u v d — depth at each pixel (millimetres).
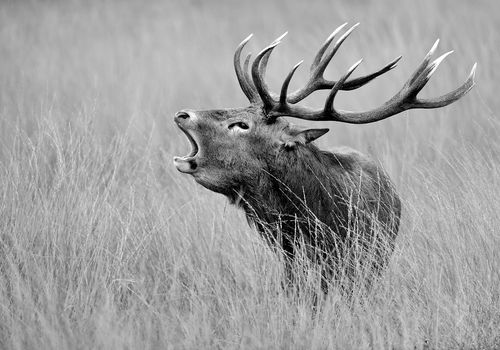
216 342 11852
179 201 16703
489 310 12656
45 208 14109
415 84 13430
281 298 12602
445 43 26297
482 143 19391
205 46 31672
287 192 13133
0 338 11906
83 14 37062
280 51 28594
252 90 13594
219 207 15570
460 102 22422
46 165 16469
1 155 17594
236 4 40562
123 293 13305
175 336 11789
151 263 14195
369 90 24016
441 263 13508
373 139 20750
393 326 12352
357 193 13430
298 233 13234
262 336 11859
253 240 14344
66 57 29672
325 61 13781
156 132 20281
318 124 21594
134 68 27625
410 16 30078
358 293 12672
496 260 13469
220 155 13031
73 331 11797
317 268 13164
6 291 12742
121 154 17266
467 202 14391
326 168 13383
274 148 13070
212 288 13227
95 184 15320
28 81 24891
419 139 20297
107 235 14352
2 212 14219
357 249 12891
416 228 14156
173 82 25953
